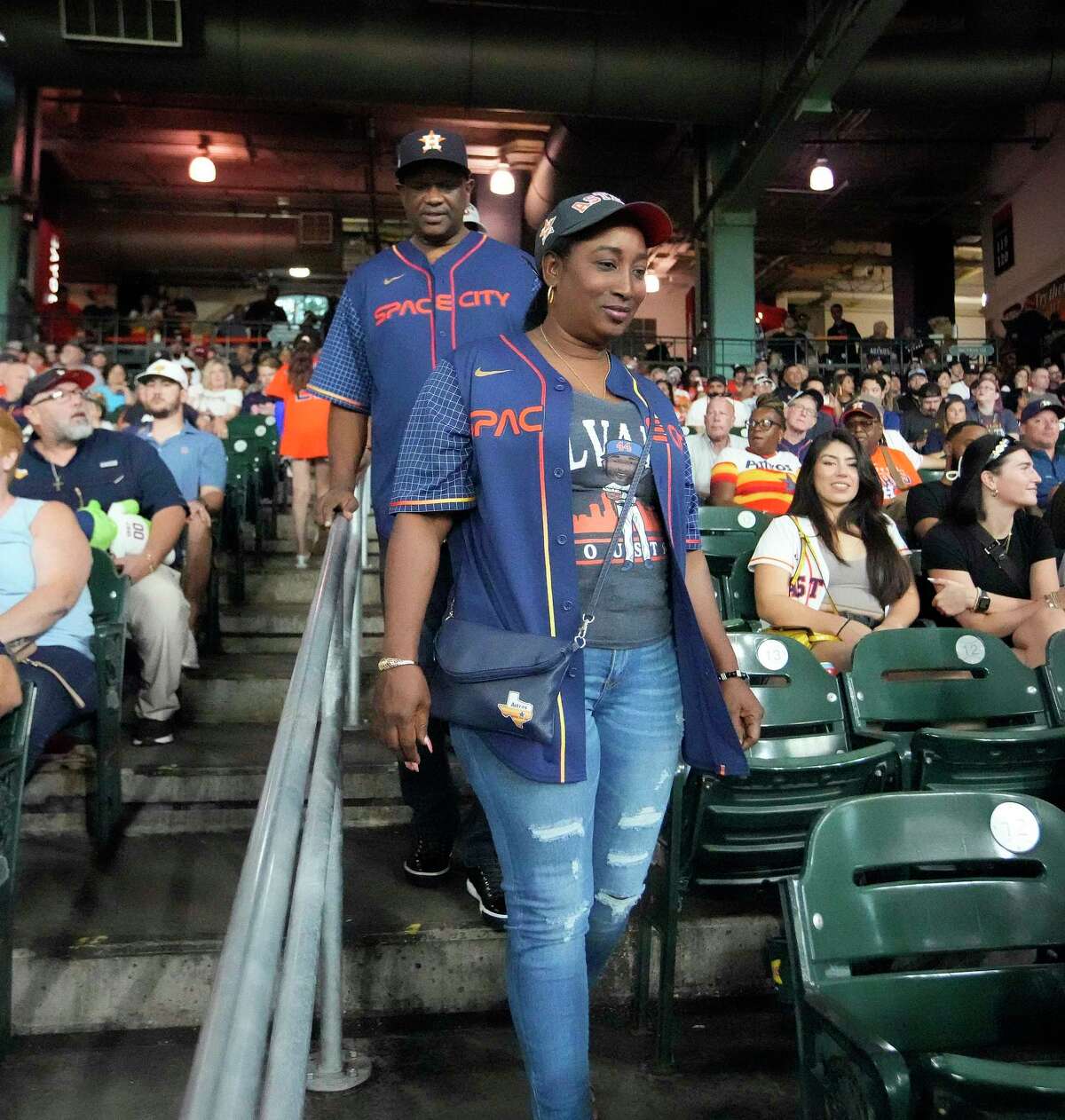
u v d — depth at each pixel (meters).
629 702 1.75
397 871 2.92
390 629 1.65
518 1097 2.14
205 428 7.77
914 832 1.63
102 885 2.81
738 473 5.59
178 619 3.67
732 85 13.33
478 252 2.63
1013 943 1.61
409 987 2.47
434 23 12.88
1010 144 19.27
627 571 1.72
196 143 19.08
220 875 2.90
